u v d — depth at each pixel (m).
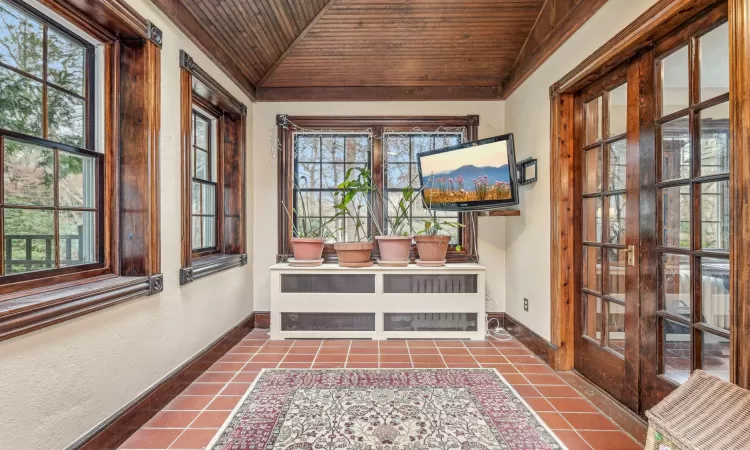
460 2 2.64
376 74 3.29
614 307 2.01
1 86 1.27
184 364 2.15
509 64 3.15
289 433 1.69
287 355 2.69
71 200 1.58
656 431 1.22
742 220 1.16
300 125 3.43
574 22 2.15
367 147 3.50
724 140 1.36
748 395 1.08
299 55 3.10
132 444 1.60
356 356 2.67
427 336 3.05
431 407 1.92
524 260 2.92
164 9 1.92
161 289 1.89
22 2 1.33
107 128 1.75
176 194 2.07
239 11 2.39
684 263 1.54
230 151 3.10
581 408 1.92
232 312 2.89
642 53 1.75
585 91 2.25
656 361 1.66
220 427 1.73
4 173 1.28
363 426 1.75
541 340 2.59
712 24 1.38
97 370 1.48
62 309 1.29
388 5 2.69
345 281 3.10
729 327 1.23
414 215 3.53
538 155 2.67
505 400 2.01
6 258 1.28
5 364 1.12
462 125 3.42
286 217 3.43
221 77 2.69
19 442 1.16
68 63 1.57
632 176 1.82
